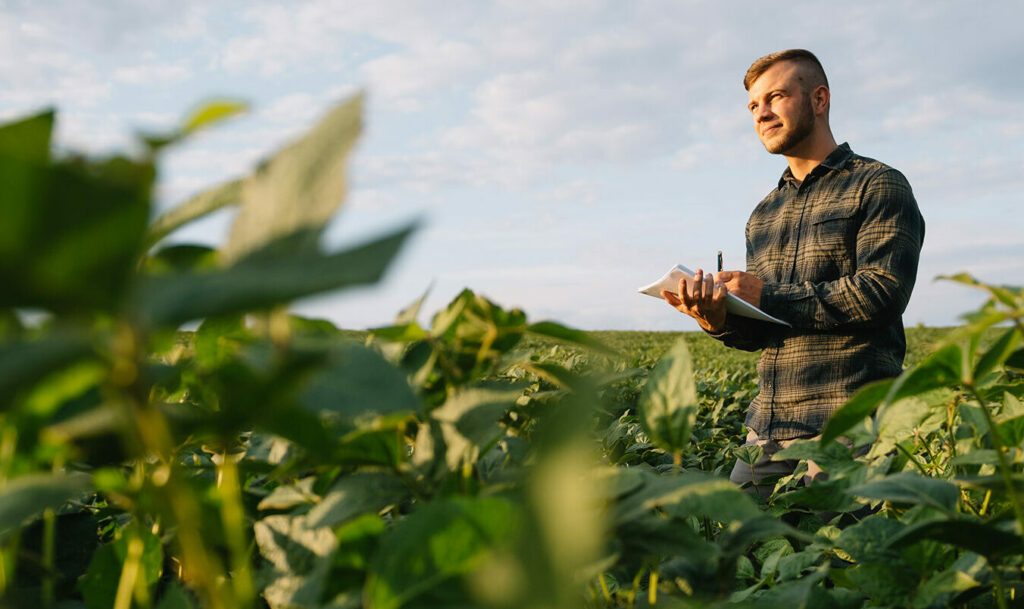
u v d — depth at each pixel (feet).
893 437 3.83
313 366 1.22
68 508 3.11
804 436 9.37
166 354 2.46
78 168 0.85
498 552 1.40
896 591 2.73
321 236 1.19
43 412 1.52
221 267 1.17
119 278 0.97
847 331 9.27
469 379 2.49
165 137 1.13
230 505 2.03
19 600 2.15
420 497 2.13
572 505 1.13
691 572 2.53
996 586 2.55
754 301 9.46
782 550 4.13
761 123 10.83
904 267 8.84
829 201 9.86
